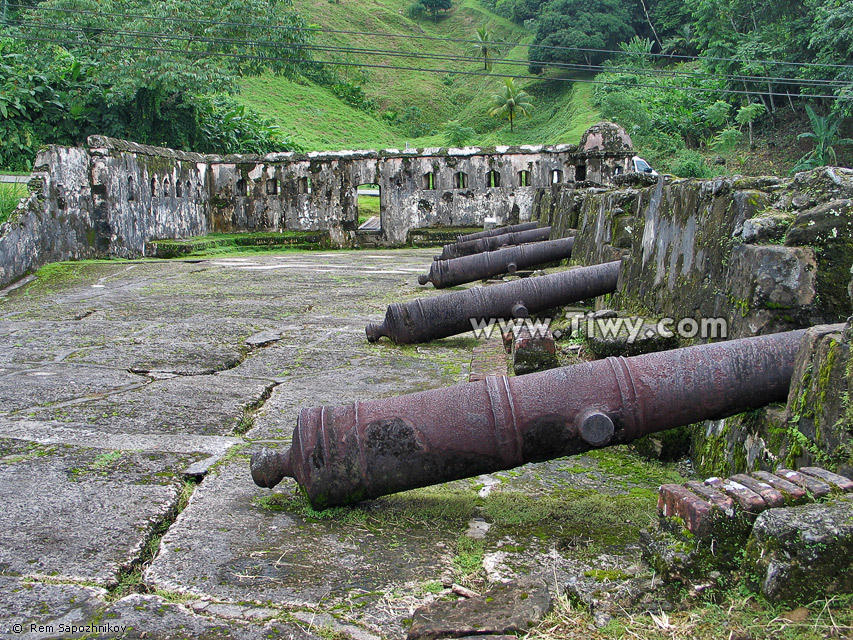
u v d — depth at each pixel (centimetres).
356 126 5872
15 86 2023
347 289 1109
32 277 1267
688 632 208
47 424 446
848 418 242
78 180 1516
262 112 5178
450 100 7269
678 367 298
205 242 1939
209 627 228
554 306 662
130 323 818
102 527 300
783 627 200
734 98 4181
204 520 311
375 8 8881
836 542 203
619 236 695
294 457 309
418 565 271
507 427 292
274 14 2406
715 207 400
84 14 2177
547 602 235
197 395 517
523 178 2328
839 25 2933
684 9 5050
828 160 3225
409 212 2328
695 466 374
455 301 675
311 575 263
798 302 321
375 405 308
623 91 4516
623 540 287
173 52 2172
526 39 7944
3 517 308
